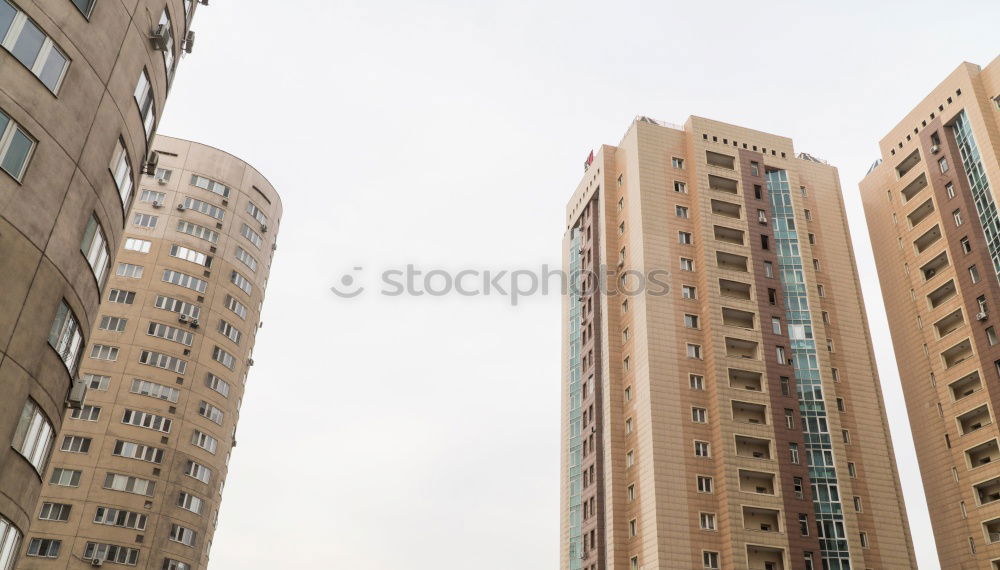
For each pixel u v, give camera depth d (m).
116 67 27.41
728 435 65.31
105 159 26.86
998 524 66.69
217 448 70.75
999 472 66.56
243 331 76.81
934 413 74.62
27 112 22.97
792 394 68.88
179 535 64.88
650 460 64.31
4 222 21.94
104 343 67.50
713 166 79.62
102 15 26.66
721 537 61.75
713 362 68.38
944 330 76.69
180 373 69.44
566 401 82.38
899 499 67.38
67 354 25.72
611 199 83.12
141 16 29.28
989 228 72.56
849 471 67.19
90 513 60.84
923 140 81.88
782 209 79.31
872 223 88.06
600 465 70.94
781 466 64.94
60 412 25.70
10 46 22.67
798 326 72.62
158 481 64.69
